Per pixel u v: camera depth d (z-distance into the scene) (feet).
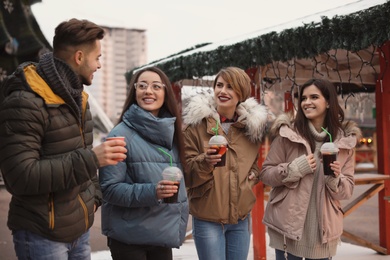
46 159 5.72
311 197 9.36
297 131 9.62
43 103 5.71
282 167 9.27
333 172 8.65
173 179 7.10
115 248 7.73
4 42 30.42
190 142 9.14
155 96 7.89
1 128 5.58
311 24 10.73
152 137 7.63
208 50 14.79
